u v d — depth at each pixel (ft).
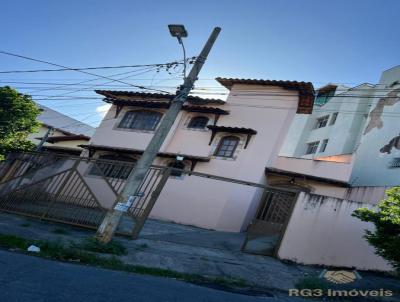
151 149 25.86
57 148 65.10
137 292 15.48
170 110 26.89
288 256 28.76
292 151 85.30
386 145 61.57
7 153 42.29
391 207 22.99
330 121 81.00
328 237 28.91
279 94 53.57
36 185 34.53
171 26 27.76
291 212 30.22
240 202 46.78
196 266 23.20
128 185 25.04
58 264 18.38
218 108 53.93
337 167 50.67
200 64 28.50
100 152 57.67
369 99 74.49
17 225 27.20
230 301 17.04
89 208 31.65
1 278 14.08
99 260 20.62
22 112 51.52
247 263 25.91
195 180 49.83
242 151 50.29
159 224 41.73
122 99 59.88
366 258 27.71
